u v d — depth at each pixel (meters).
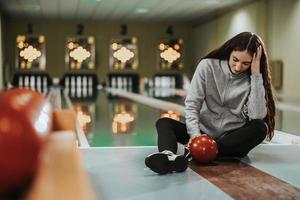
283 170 2.29
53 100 8.77
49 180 0.87
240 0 9.60
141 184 1.95
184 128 2.61
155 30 13.20
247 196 1.79
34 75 12.59
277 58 9.01
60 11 11.09
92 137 4.21
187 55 13.41
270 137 2.65
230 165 2.39
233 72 2.49
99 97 9.64
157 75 13.25
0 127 0.92
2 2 9.70
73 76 12.81
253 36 2.46
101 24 12.89
